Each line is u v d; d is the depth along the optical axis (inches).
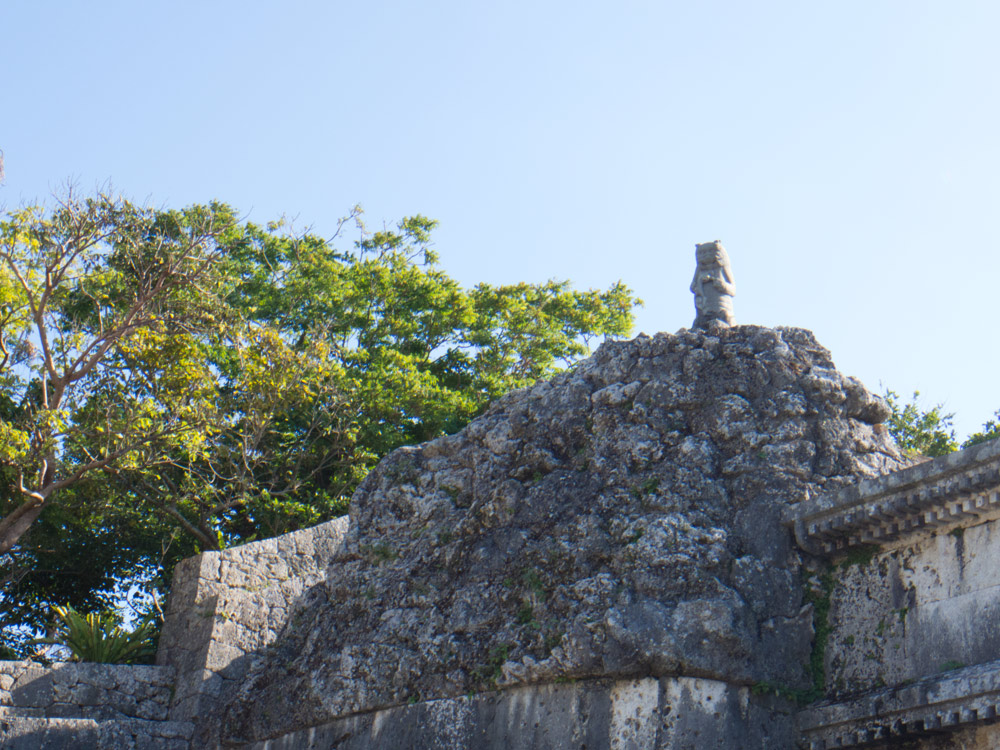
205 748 681.6
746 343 613.0
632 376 620.7
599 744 515.2
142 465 850.8
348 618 659.4
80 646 750.5
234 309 981.8
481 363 1200.8
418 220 1333.7
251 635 724.0
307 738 639.1
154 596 950.4
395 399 1066.7
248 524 1056.2
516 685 553.0
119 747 667.4
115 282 944.9
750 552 546.9
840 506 530.9
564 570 564.7
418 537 660.7
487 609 586.9
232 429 1013.2
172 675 721.0
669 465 576.7
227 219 1178.6
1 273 828.6
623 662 515.2
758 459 574.9
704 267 664.4
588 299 1288.1
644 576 535.8
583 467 605.0
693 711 503.5
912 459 606.9
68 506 949.2
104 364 893.8
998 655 466.6
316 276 1207.6
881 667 511.2
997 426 962.1
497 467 645.3
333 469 1092.5
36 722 648.4
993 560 482.0
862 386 606.9
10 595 967.6
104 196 879.7
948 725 458.0
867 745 490.6
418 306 1236.5
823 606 543.2
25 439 781.3
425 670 593.3
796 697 518.9
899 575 520.4
